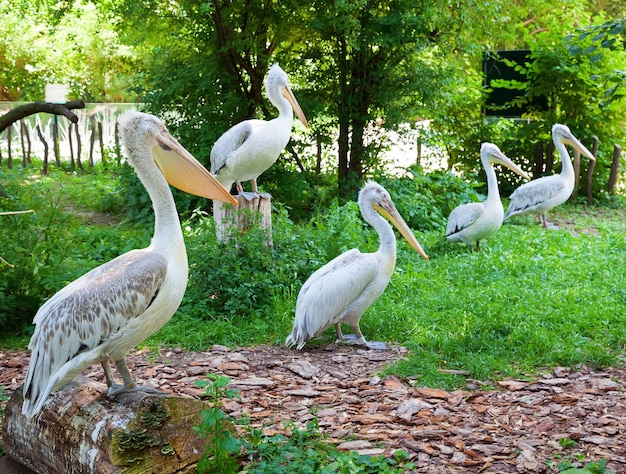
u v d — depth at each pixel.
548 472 4.65
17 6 26.08
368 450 4.98
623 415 5.53
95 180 18.70
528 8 18.11
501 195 18.31
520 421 5.47
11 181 10.95
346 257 7.30
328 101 15.08
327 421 5.54
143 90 15.44
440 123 17.92
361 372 6.66
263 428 5.34
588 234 13.51
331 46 14.81
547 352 6.82
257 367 6.83
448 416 5.58
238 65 14.72
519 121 19.05
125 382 4.47
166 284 4.46
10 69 28.42
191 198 13.95
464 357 6.74
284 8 14.07
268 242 8.88
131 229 13.82
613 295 8.58
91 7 26.45
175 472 4.23
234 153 9.43
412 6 13.77
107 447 4.07
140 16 14.38
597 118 17.48
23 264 8.16
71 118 8.32
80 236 10.52
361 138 14.90
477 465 4.78
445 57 14.66
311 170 15.73
